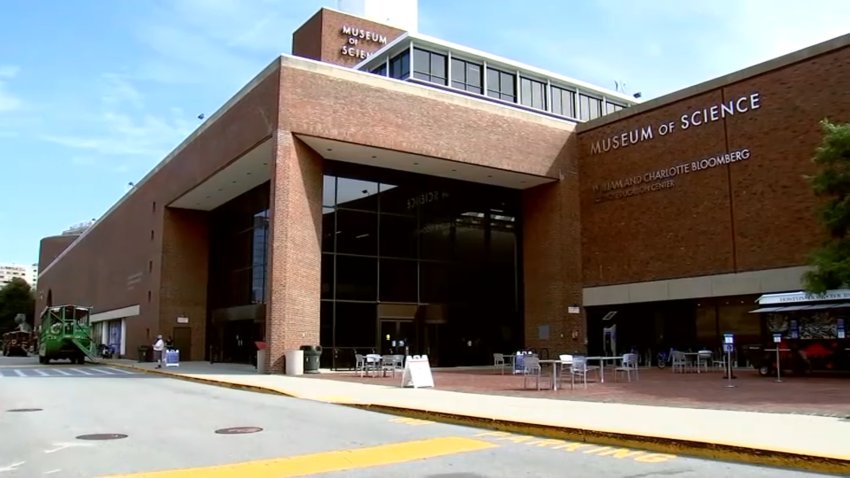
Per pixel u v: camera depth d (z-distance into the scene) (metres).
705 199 30.88
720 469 8.41
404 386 19.98
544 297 35.91
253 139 29.97
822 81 27.11
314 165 30.20
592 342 35.69
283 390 19.09
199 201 41.34
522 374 26.47
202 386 22.44
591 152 36.47
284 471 8.23
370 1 57.09
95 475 8.09
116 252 55.03
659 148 33.09
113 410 14.94
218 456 9.27
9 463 8.88
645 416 12.33
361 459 9.02
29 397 18.12
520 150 34.69
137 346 46.22
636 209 33.84
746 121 29.61
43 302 96.69
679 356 27.42
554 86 45.12
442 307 35.12
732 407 13.68
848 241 22.73
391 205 34.28
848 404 13.84
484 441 10.61
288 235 27.64
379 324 32.94
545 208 36.84
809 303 23.23
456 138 32.50
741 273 29.11
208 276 43.50
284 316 27.17
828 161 23.16
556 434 10.96
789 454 8.52
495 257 37.53
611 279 34.59
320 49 51.16
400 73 40.25
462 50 40.88
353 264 32.62
